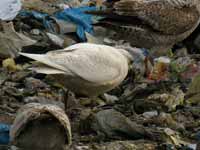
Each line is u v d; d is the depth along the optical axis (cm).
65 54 930
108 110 902
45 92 1038
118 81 968
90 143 862
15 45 1195
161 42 1213
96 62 939
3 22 1243
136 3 1185
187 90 1091
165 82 1133
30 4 1409
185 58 1258
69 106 979
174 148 861
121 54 977
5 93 1020
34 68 919
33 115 741
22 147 755
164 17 1191
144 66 1190
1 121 898
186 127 953
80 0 1539
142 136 885
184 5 1209
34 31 1302
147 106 1009
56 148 757
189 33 1238
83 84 937
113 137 878
